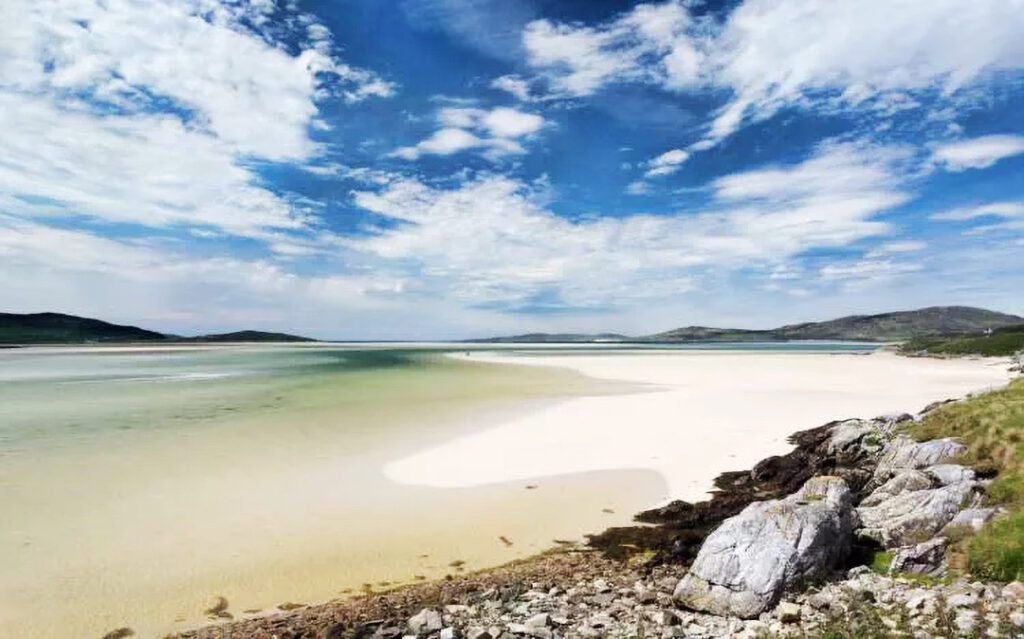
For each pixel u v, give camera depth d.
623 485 18.92
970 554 9.92
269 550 13.81
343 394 42.34
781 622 8.88
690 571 10.73
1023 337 89.19
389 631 9.46
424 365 78.94
